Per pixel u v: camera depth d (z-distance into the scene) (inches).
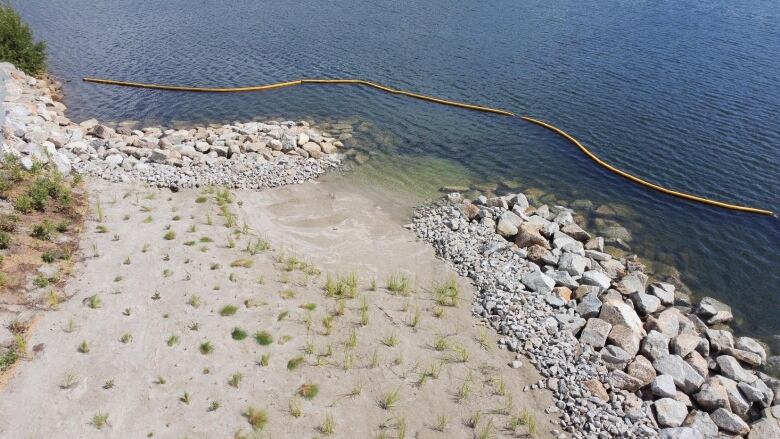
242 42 1535.4
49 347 442.3
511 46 1483.8
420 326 526.9
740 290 635.5
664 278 655.8
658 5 1916.8
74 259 549.0
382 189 813.9
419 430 414.6
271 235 657.6
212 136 926.4
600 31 1604.3
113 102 1136.2
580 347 510.3
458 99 1153.4
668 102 1112.2
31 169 666.2
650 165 893.8
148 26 1701.5
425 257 649.6
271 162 863.1
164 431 388.8
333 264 615.2
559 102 1127.6
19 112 922.1
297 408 416.8
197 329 480.7
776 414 453.1
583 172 885.8
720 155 914.7
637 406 448.8
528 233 679.1
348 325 514.9
